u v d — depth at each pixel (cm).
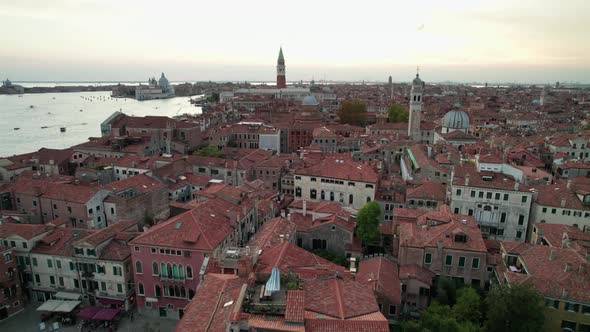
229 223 6788
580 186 8575
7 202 9038
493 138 14825
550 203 7912
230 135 17200
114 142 14262
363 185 9488
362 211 7756
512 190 7881
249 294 3756
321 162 10600
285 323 3312
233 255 4909
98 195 8625
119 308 6488
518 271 5947
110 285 6475
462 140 14650
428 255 6391
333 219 7612
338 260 7212
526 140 14875
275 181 11988
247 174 11919
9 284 6475
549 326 5094
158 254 6069
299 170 10244
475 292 5688
